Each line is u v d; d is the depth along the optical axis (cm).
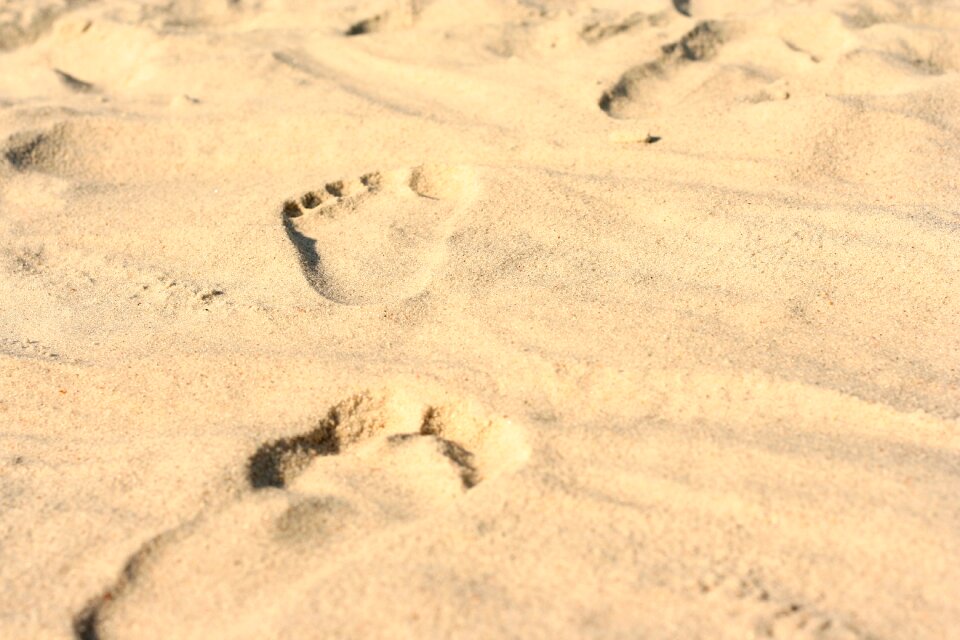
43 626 51
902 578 50
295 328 66
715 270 69
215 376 63
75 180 85
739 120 84
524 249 72
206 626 51
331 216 77
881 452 55
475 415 60
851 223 71
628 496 54
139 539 54
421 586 51
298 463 59
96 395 63
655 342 63
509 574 52
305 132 86
